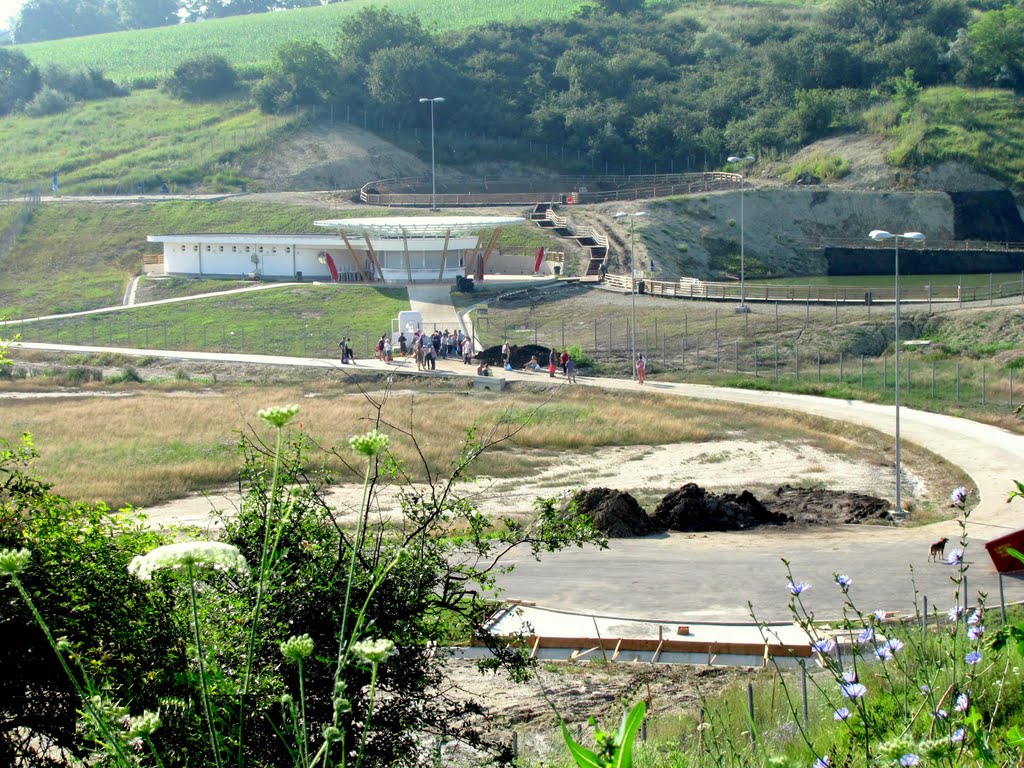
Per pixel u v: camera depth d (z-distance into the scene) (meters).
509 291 96.19
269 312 92.88
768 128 145.25
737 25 187.88
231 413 59.78
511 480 48.00
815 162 135.12
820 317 79.44
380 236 101.75
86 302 102.56
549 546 15.32
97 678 11.74
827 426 57.41
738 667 24.39
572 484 47.56
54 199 130.00
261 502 13.66
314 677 12.68
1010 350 69.19
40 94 179.75
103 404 63.22
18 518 12.80
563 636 26.39
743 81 159.12
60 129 165.62
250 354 81.81
